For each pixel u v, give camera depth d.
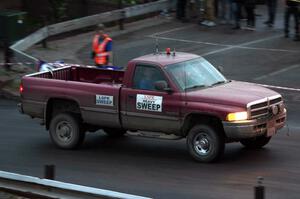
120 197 13.30
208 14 43.50
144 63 19.83
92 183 17.33
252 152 20.16
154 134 19.86
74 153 20.86
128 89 19.88
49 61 35.53
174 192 16.28
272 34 40.59
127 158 20.03
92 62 35.78
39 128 24.52
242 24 43.50
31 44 38.62
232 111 18.12
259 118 18.48
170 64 19.72
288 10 38.53
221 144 18.67
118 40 41.50
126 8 44.62
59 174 18.31
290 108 26.81
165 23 45.94
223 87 19.70
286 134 22.73
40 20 46.97
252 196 15.66
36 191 14.79
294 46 37.50
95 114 20.52
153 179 17.55
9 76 32.06
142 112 19.66
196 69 20.12
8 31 37.25
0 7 45.69
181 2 45.62
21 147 21.69
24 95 21.88
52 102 21.53
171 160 19.55
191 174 17.86
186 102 18.88
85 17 43.47
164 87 19.20
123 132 22.36
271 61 34.69
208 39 40.47
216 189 16.36
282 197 15.50
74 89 20.84
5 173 15.30
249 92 19.11
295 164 18.62
